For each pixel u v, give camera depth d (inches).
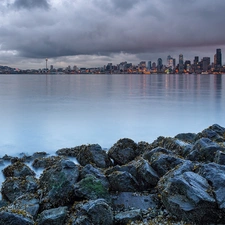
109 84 5142.7
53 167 440.8
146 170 445.1
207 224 316.5
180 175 362.0
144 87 4131.4
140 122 1312.7
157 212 356.8
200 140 541.0
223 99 2324.1
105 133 1086.4
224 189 330.0
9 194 429.7
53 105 1953.7
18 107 1834.4
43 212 350.9
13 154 780.6
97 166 582.9
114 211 368.5
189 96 2615.7
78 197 388.2
